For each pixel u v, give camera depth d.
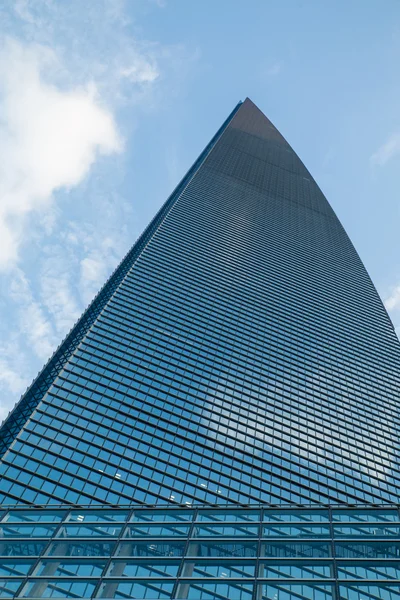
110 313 119.31
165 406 100.50
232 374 118.62
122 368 104.69
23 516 27.94
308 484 100.25
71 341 112.00
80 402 92.69
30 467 77.00
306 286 175.75
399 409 135.75
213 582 21.45
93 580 21.69
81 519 27.47
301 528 25.81
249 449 101.12
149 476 84.75
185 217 179.25
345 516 27.19
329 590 20.80
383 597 20.14
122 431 90.50
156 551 23.98
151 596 20.62
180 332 123.38
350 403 130.12
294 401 121.31
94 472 80.75
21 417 88.25
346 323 165.38
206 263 157.50
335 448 113.00
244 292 153.50
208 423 101.62
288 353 137.00
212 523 26.66
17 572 22.36
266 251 184.38
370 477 109.38
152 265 145.00
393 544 23.67
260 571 22.20
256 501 90.38
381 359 154.12
